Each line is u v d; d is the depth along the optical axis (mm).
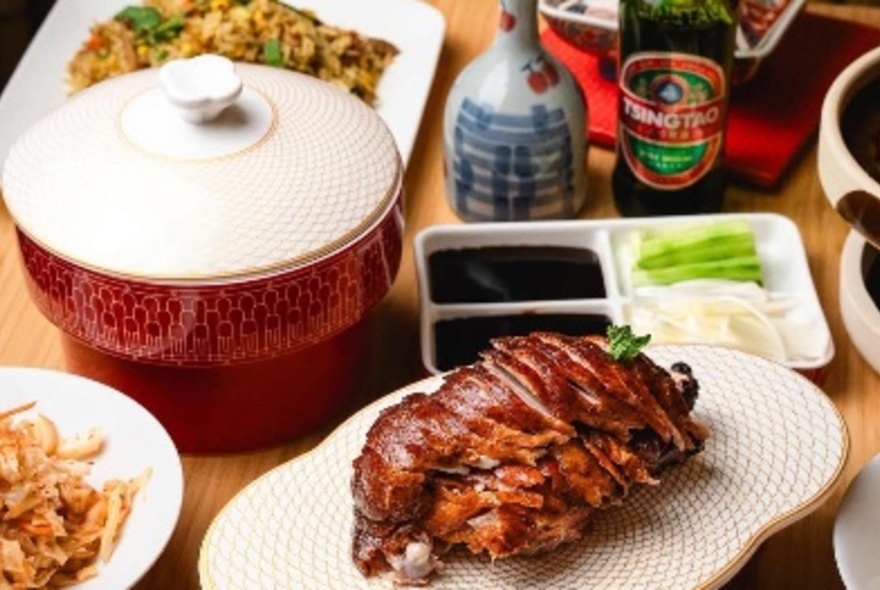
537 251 1153
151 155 1002
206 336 996
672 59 1131
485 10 1369
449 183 1190
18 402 1025
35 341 1125
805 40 1310
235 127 1016
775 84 1276
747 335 1103
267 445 1057
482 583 945
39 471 982
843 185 1047
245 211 990
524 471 928
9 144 1241
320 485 975
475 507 932
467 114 1157
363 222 1006
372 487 929
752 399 1009
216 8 1308
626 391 937
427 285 1112
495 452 927
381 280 1031
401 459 926
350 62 1292
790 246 1161
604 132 1244
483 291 1128
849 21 1330
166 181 995
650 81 1141
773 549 1021
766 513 961
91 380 1030
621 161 1184
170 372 1021
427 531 938
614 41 1254
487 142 1153
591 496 936
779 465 980
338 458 986
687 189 1175
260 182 999
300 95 1047
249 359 1008
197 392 1026
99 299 992
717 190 1188
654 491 976
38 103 1273
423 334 1086
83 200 996
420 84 1280
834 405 1016
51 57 1308
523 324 1109
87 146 1013
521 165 1156
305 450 1061
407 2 1337
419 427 933
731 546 948
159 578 1007
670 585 934
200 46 1293
